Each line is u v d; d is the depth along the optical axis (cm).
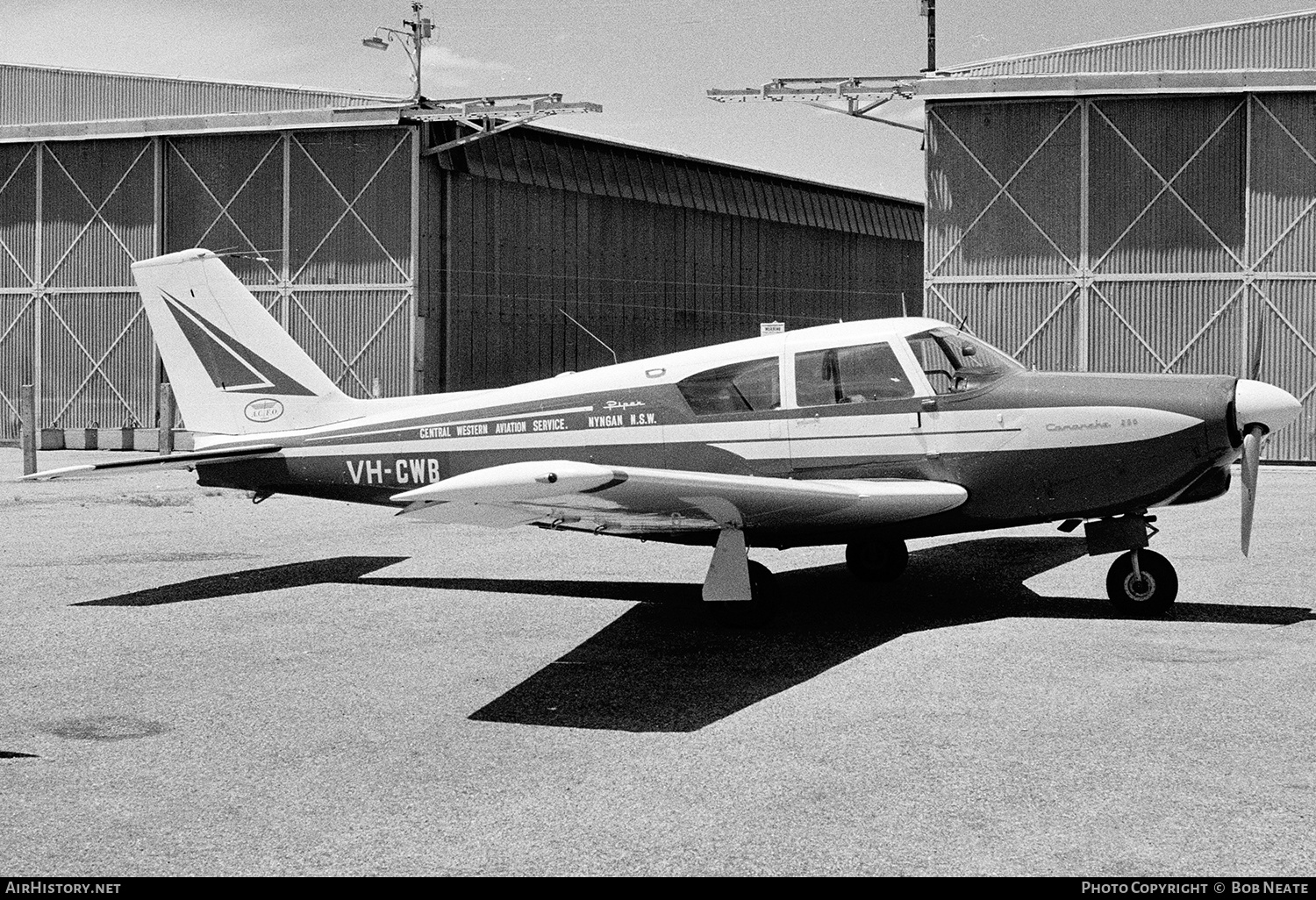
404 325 2523
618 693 578
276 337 942
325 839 399
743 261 3584
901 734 504
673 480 633
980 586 857
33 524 1248
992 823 405
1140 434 728
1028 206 2219
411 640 696
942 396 770
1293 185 2112
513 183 2800
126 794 443
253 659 651
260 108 2647
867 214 4109
